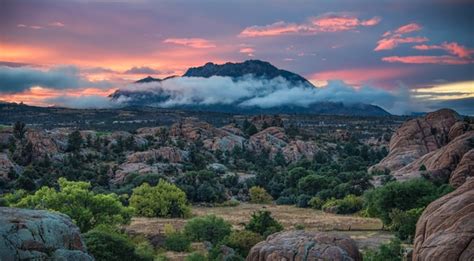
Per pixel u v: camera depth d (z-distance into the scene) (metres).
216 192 107.94
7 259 23.56
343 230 71.44
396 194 70.31
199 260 49.31
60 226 27.03
